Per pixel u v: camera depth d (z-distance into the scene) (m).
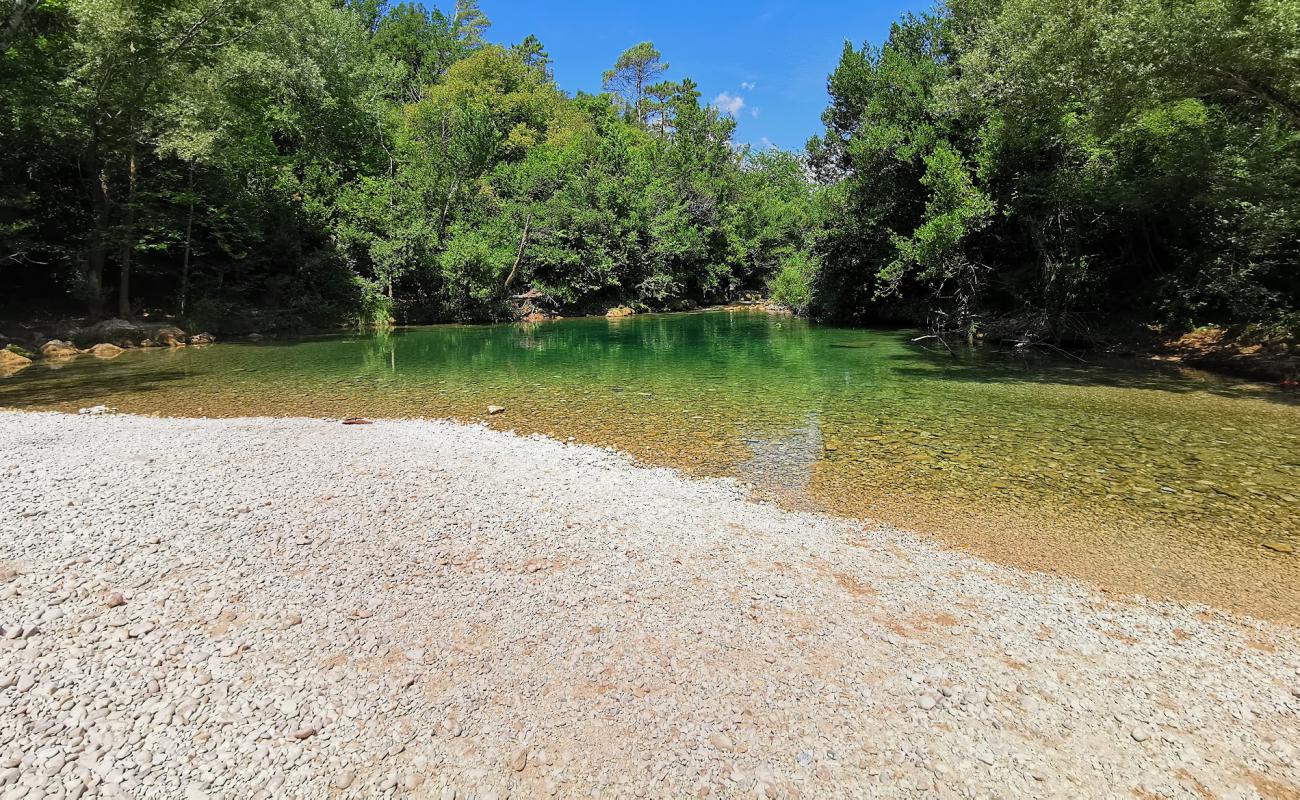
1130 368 18.33
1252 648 5.18
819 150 35.75
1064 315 21.86
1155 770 3.93
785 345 25.42
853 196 29.33
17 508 7.48
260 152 29.50
